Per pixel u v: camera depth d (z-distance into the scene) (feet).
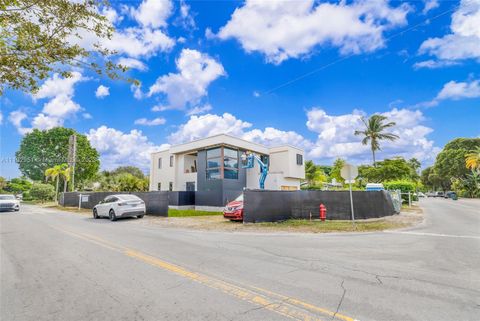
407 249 24.32
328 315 11.14
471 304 12.28
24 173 164.25
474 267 18.43
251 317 10.94
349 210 48.06
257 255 21.93
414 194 104.83
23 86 14.85
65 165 129.29
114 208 49.42
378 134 145.18
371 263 19.42
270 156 94.38
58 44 14.02
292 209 46.44
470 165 162.61
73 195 97.35
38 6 13.15
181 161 93.40
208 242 27.89
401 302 12.48
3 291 13.96
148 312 11.42
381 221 46.11
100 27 14.84
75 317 11.05
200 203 79.05
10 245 25.98
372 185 67.97
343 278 15.96
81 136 173.17
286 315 11.13
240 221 46.85
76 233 33.86
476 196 175.83
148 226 41.63
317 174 163.63
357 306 12.03
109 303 12.37
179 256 21.45
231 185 77.10
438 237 30.91
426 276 16.39
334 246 25.81
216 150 77.77
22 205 119.55
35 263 19.34
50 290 14.05
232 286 14.53
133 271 17.30
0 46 12.82
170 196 80.53
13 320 10.81
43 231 35.73
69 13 13.64
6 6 12.41
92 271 17.34
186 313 11.30
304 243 27.45
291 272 17.13
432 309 11.74
